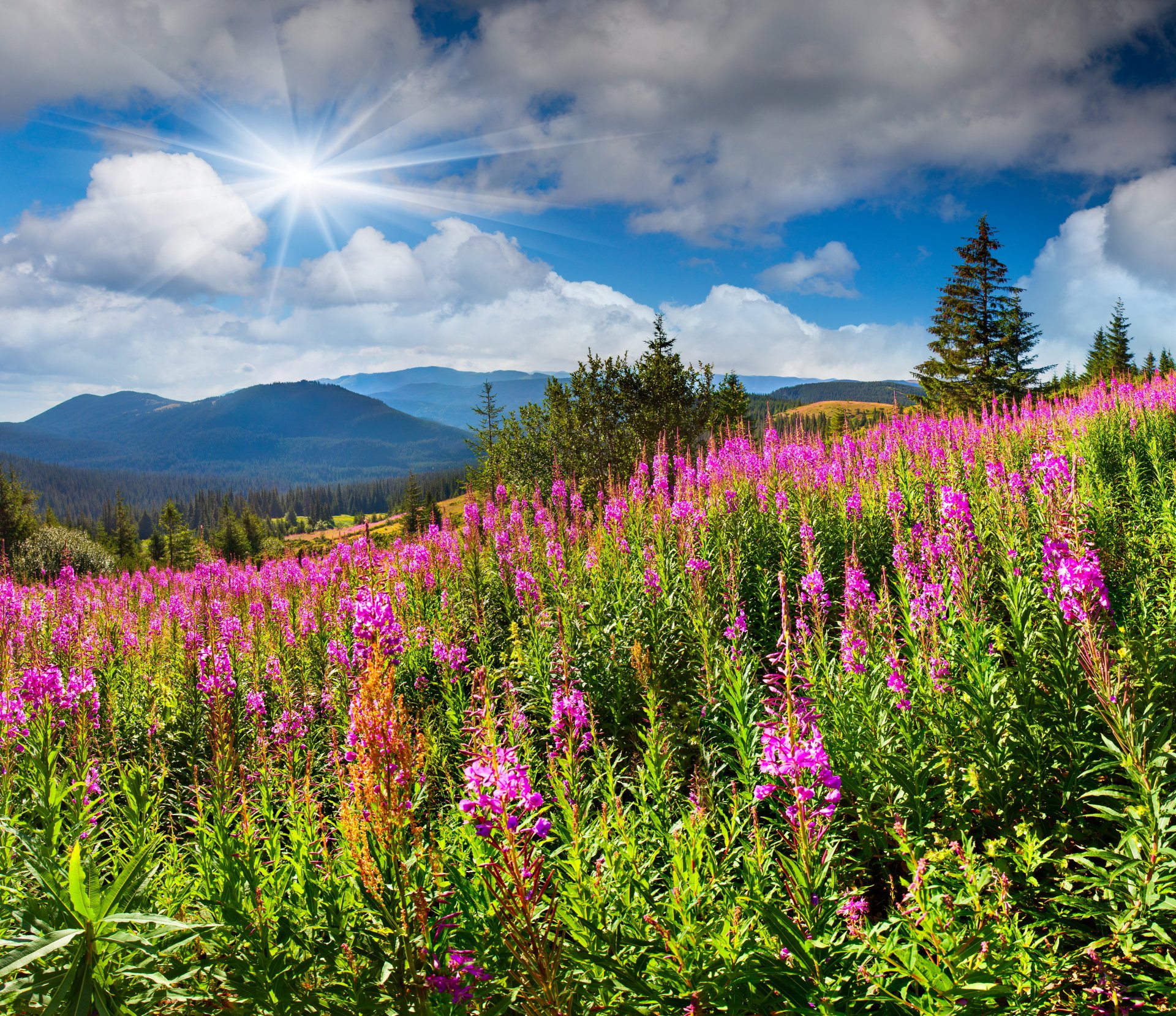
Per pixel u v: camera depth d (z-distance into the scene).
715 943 3.06
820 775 3.25
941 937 2.96
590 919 3.36
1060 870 4.05
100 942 3.04
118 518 92.06
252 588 15.06
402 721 3.11
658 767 4.83
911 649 5.50
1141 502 9.03
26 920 3.04
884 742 4.70
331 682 7.96
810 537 7.71
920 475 11.71
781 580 3.55
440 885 3.41
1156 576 6.72
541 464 29.44
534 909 2.82
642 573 9.10
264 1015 3.19
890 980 2.90
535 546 11.79
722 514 10.48
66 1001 2.90
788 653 3.56
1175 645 5.18
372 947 3.05
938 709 4.78
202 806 5.02
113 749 7.21
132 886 3.25
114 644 10.84
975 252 48.41
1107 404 15.84
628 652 7.34
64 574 14.43
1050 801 4.38
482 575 11.22
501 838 2.86
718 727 5.85
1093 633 4.35
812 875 3.21
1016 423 15.86
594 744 4.98
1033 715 4.79
